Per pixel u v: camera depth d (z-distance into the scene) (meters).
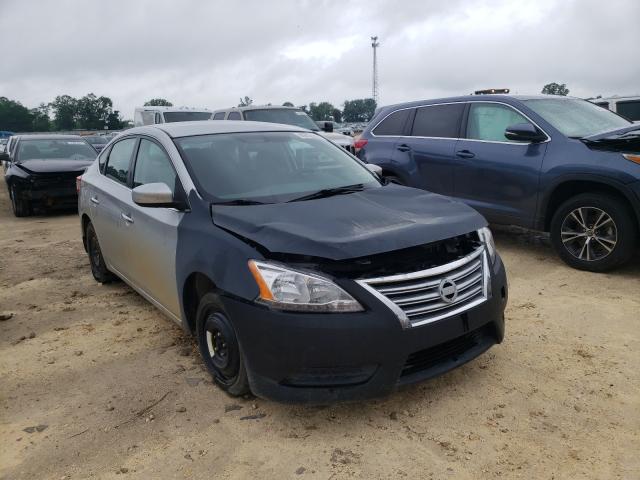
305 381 2.99
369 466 2.83
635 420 3.12
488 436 3.03
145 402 3.52
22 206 11.20
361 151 8.10
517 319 4.57
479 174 6.54
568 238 5.78
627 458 2.81
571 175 5.62
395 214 3.44
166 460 2.95
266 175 4.13
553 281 5.47
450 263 3.21
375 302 2.94
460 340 3.28
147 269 4.37
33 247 8.18
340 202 3.70
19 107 139.25
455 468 2.79
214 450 3.01
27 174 11.00
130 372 3.93
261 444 3.04
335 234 3.07
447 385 3.57
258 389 3.12
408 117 7.60
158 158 4.40
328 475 2.77
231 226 3.41
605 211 5.43
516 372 3.70
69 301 5.54
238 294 3.12
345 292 2.93
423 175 7.21
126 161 5.04
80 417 3.39
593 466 2.76
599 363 3.77
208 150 4.23
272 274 3.02
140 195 3.80
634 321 4.41
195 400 3.51
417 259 3.16
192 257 3.56
